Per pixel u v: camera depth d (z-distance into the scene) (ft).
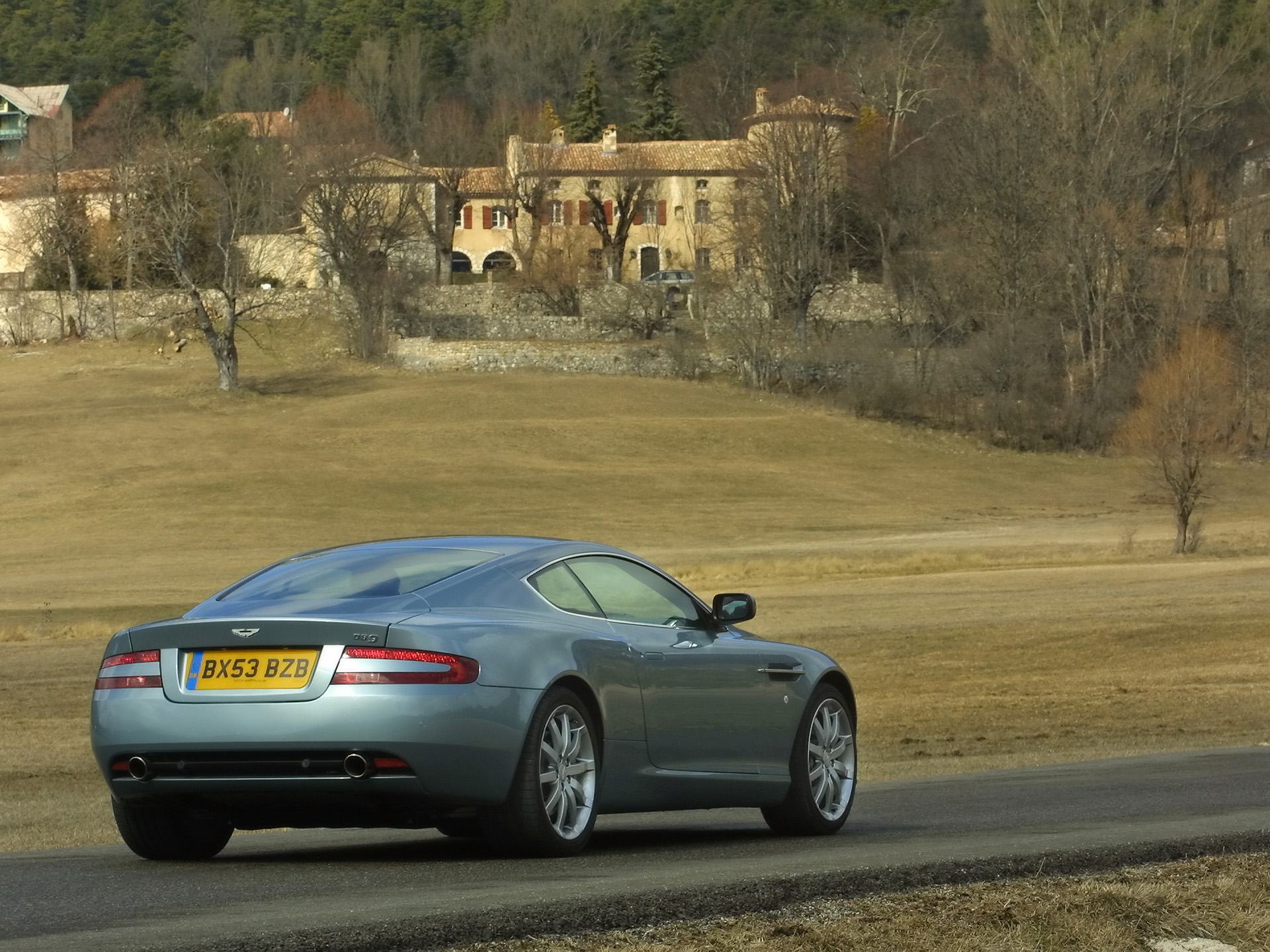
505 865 43.14
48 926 34.09
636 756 47.55
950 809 61.11
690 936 32.81
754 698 52.03
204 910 36.04
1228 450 565.94
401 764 41.16
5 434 599.57
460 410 643.04
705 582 300.40
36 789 101.81
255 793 42.27
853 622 217.77
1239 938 35.29
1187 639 192.13
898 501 518.78
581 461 572.92
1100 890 37.68
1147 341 633.20
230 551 422.00
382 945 31.01
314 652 41.86
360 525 465.88
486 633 43.32
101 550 425.69
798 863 41.60
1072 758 100.37
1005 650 188.96
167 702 42.60
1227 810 57.16
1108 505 508.94
